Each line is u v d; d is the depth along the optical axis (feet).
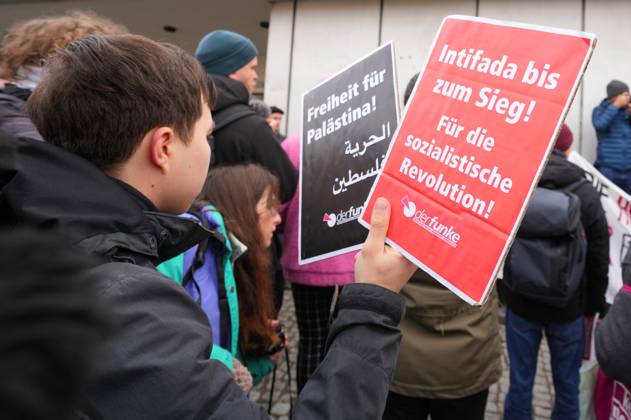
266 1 21.97
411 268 3.26
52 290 0.87
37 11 24.44
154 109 2.80
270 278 6.84
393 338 2.82
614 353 4.06
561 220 7.07
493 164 3.07
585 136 16.52
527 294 7.57
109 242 2.35
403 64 17.97
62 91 2.77
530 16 16.70
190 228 2.99
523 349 8.30
